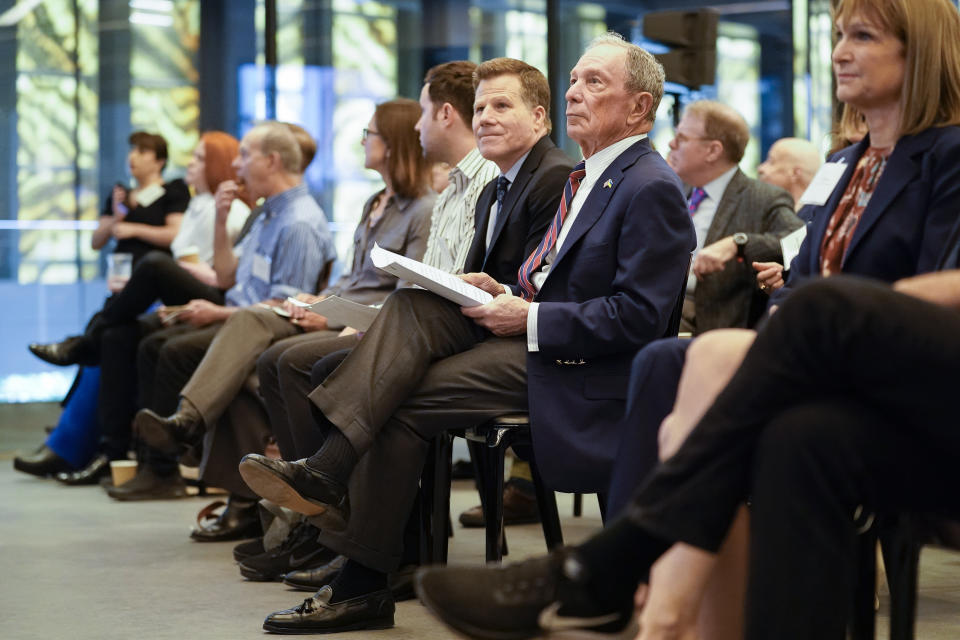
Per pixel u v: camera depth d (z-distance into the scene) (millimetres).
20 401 11656
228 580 4766
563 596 2271
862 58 3080
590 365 3801
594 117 3977
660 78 4047
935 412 2096
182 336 6637
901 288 2428
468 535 5836
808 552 2100
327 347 4934
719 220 5793
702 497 2186
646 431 2977
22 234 12328
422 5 13242
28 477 8258
